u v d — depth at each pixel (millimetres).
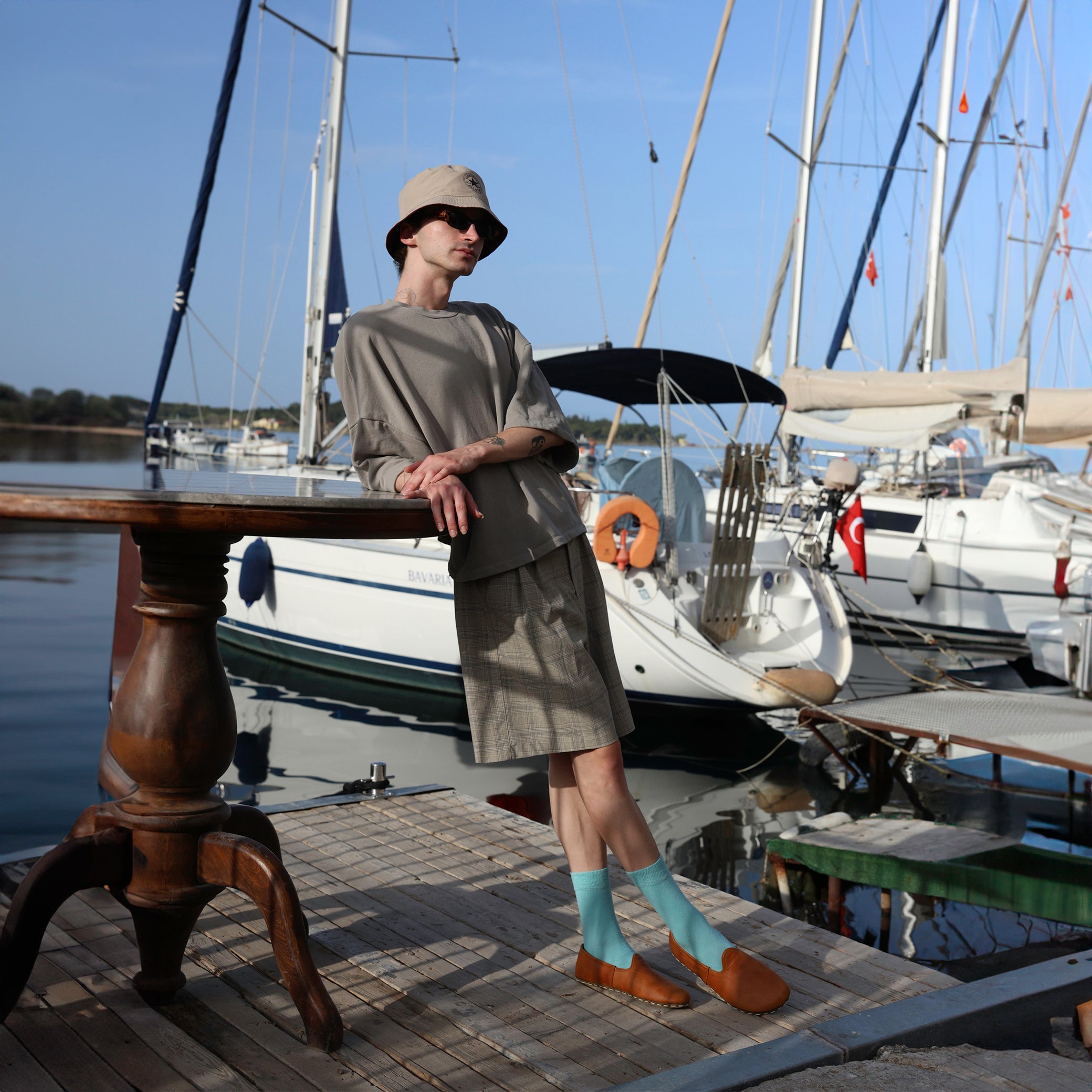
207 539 1833
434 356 1971
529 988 2150
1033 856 3791
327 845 3078
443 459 1835
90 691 7074
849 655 7883
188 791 1923
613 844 2066
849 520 8336
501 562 1923
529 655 1944
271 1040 1890
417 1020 1998
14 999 1839
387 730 7230
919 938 3744
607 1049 1894
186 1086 1722
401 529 1725
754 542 7535
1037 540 11211
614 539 7312
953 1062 1812
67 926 2375
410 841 3129
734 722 7742
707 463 9234
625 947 2152
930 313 14688
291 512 1592
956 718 5766
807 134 14383
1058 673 6602
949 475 12641
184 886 1911
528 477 1990
